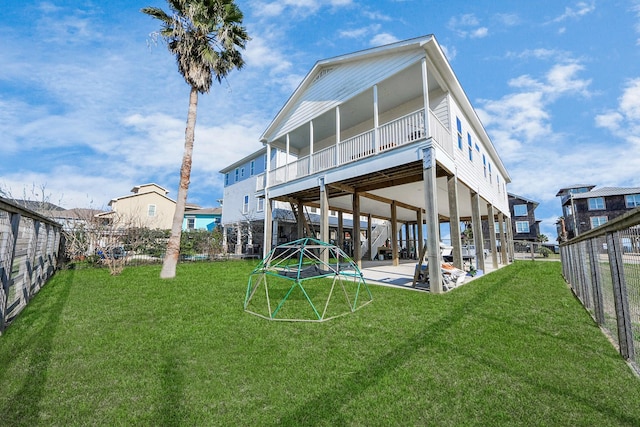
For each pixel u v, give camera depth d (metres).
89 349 3.33
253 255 17.92
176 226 8.80
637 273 2.87
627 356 2.97
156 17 8.86
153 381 2.64
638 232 2.82
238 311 4.95
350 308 5.07
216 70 9.47
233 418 2.13
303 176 10.34
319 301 5.63
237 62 10.21
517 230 32.69
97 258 10.70
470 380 2.61
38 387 2.52
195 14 8.65
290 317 4.59
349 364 2.95
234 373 2.78
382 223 23.50
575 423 2.04
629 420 2.06
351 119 11.34
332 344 3.47
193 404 2.30
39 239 6.41
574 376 2.67
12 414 2.16
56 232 9.32
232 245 20.92
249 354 3.21
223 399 2.37
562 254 8.72
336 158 9.17
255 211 19.72
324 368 2.87
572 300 5.59
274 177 12.49
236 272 9.81
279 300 5.72
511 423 2.04
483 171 12.62
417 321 4.30
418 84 8.75
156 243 12.80
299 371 2.81
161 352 3.26
